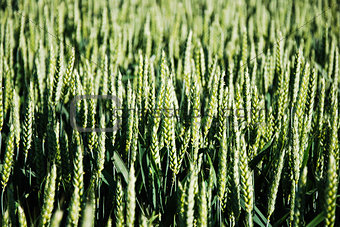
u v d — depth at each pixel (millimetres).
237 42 2998
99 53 2438
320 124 1578
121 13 3682
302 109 1527
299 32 3361
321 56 2541
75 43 2609
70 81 1637
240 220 1490
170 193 1489
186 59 1646
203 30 3125
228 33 3387
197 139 1460
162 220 1466
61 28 2795
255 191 1551
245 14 4074
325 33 2512
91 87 1688
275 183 1412
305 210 1511
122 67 2467
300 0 4766
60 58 1599
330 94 1622
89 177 1562
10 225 1368
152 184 1484
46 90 1625
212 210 1458
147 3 4531
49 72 1633
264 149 1512
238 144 1404
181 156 1478
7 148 1443
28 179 1563
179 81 1948
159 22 3029
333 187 1307
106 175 1490
